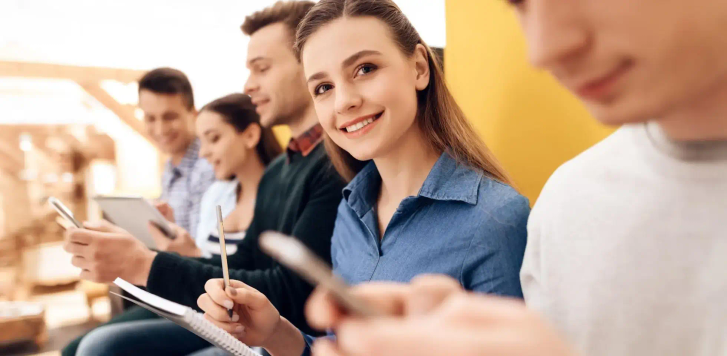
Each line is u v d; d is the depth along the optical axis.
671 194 0.40
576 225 0.47
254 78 1.32
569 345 0.19
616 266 0.43
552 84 0.89
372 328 0.18
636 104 0.24
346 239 0.85
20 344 2.33
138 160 3.04
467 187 0.68
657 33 0.23
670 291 0.40
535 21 0.24
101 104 3.06
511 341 0.17
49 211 3.38
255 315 0.73
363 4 0.71
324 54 0.72
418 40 0.75
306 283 0.99
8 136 3.31
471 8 1.06
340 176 1.08
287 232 1.13
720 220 0.37
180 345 1.17
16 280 2.99
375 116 0.71
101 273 0.97
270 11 1.31
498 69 1.01
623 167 0.45
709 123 0.33
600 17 0.23
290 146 1.25
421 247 0.69
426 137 0.76
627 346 0.43
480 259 0.63
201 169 1.81
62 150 3.44
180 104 1.85
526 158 0.97
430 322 0.19
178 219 1.86
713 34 0.23
